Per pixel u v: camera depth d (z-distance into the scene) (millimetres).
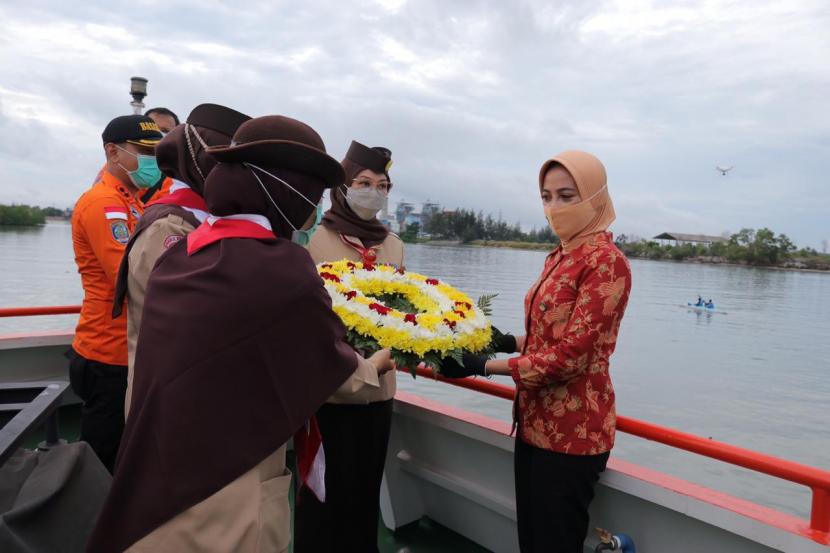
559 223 1964
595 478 1965
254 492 1297
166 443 1245
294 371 1333
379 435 2316
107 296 2535
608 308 1813
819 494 1645
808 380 16078
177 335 1286
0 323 16156
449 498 2824
